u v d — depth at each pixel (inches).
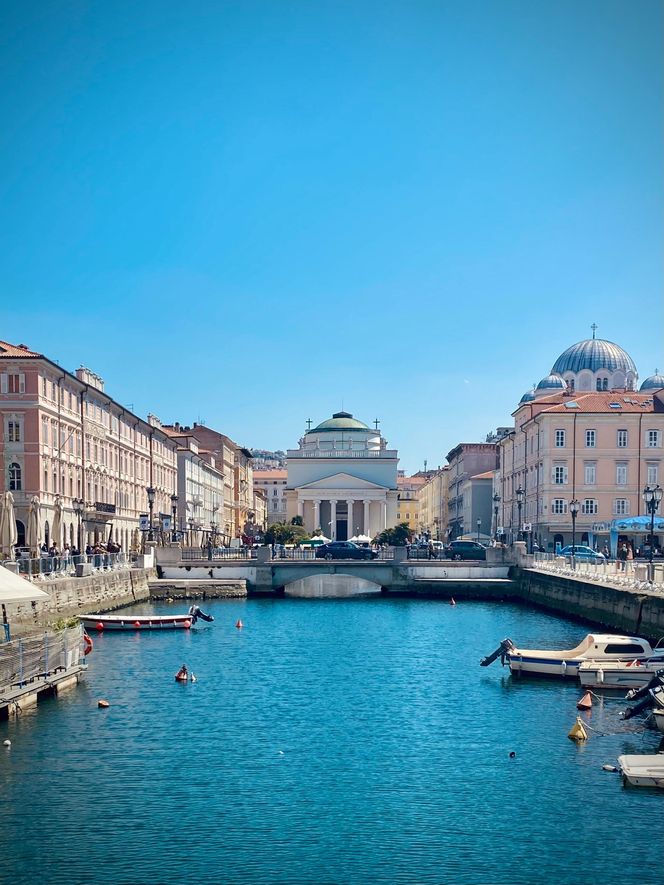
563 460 4269.2
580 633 2262.6
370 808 955.3
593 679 1519.4
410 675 1667.1
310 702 1432.1
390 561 3474.4
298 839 878.4
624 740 1203.9
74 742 1186.6
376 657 1882.4
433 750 1161.4
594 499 4249.5
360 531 7411.4
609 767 1085.1
